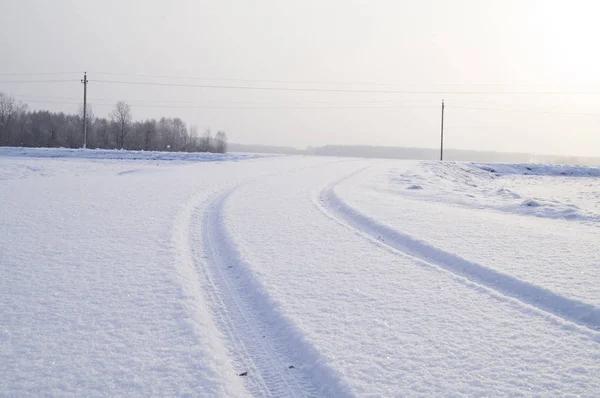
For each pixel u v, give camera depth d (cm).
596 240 841
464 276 656
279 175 2111
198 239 864
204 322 482
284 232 916
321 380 382
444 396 345
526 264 682
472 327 470
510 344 433
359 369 385
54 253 722
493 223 1010
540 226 979
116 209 1110
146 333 448
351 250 782
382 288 588
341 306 524
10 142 6688
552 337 448
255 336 467
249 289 598
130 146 7200
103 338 436
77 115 7644
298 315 496
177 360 398
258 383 382
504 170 3556
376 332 456
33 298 535
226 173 2155
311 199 1370
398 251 780
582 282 597
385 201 1341
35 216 1002
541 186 2488
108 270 642
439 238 854
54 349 413
